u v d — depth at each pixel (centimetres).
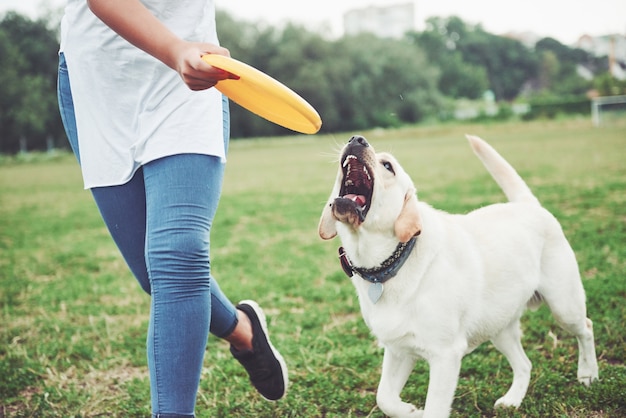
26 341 473
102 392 371
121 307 548
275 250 751
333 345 416
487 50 9119
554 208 880
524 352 352
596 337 396
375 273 285
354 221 275
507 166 372
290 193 1355
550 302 339
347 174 295
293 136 5538
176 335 238
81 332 482
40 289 626
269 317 488
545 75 9175
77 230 1019
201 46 216
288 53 5753
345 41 6006
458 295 287
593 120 4075
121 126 253
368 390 356
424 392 339
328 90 5753
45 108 4759
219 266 684
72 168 2939
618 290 478
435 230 293
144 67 249
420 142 3309
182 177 242
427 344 282
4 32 5025
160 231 240
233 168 2253
